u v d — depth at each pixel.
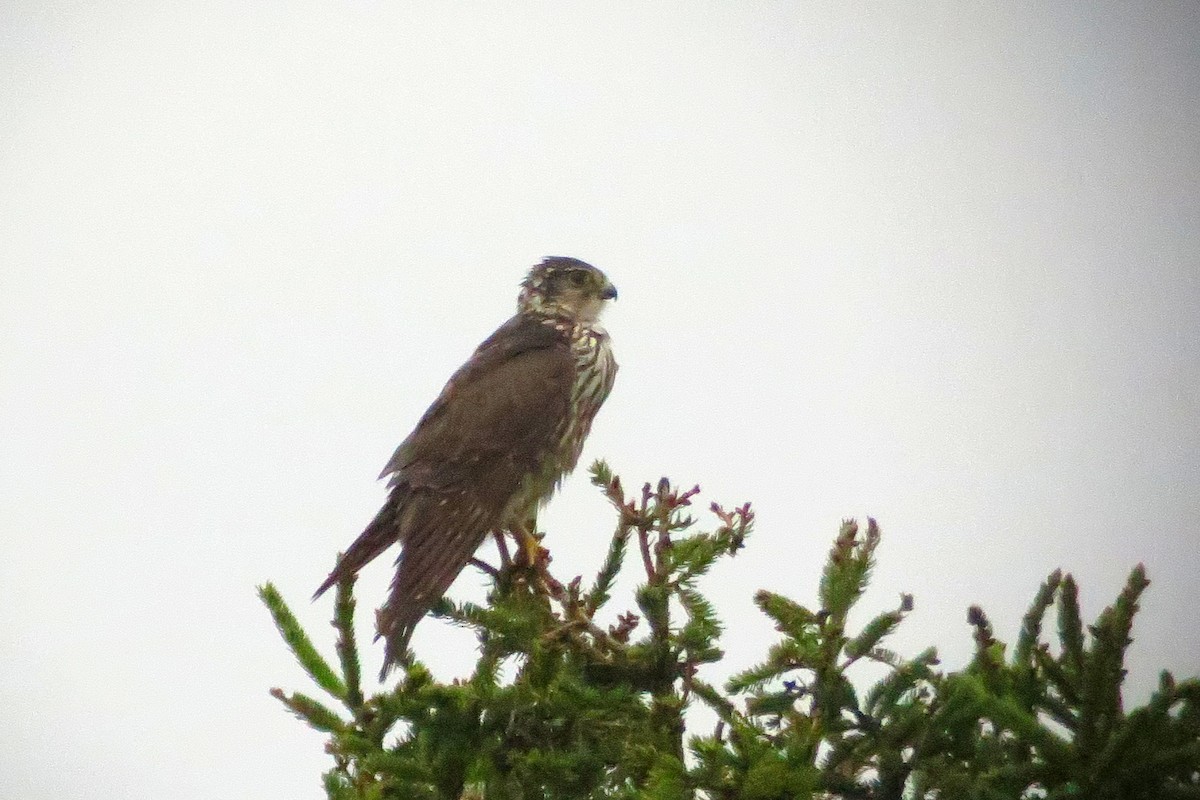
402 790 8.02
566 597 9.48
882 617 7.60
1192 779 6.65
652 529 8.91
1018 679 7.03
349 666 8.23
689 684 8.15
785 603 7.81
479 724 8.16
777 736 7.62
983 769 7.11
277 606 8.54
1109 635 6.56
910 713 7.27
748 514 8.84
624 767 7.97
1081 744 6.59
